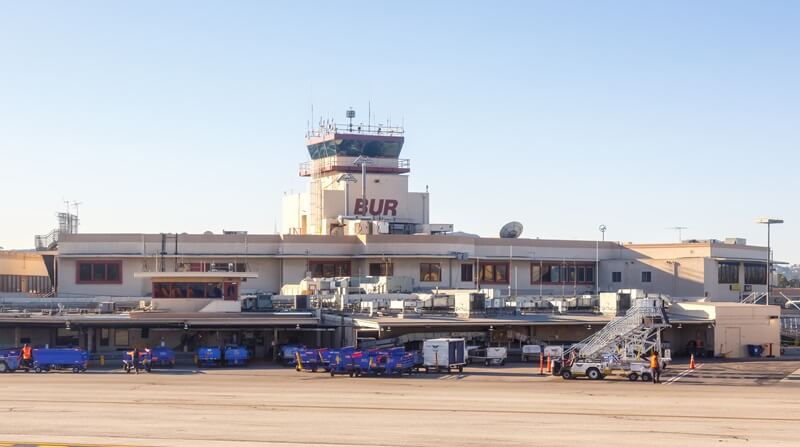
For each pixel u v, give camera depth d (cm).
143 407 5419
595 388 6444
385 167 12875
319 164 13212
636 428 4756
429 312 8825
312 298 9588
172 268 10631
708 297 11031
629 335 7894
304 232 12888
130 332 8781
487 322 8456
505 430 4681
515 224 12031
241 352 8100
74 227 11375
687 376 7312
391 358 7244
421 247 11044
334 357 7275
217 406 5466
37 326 8269
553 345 8975
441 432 4622
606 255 12138
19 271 12100
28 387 6400
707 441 4438
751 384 6756
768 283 10488
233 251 10812
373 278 10581
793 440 4475
